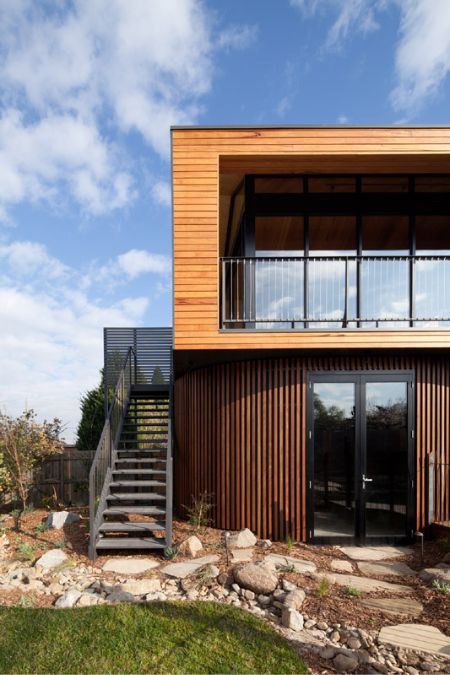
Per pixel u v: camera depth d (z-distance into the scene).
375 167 7.39
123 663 3.33
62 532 6.71
